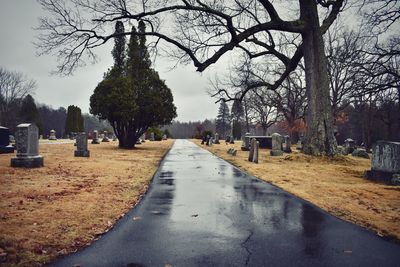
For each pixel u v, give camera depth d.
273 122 68.81
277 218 6.52
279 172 14.59
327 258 4.43
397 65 21.12
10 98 76.25
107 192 8.96
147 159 20.62
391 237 5.40
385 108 48.41
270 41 26.53
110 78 30.12
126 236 5.27
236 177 12.70
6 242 4.72
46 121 112.31
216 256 4.43
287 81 49.78
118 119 31.03
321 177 13.30
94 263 4.16
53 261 4.21
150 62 31.64
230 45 21.25
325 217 6.63
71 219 6.14
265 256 4.46
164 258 4.34
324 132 21.05
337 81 42.38
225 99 30.30
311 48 21.72
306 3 21.84
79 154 20.36
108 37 20.78
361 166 18.75
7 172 11.94
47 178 10.97
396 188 10.53
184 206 7.50
